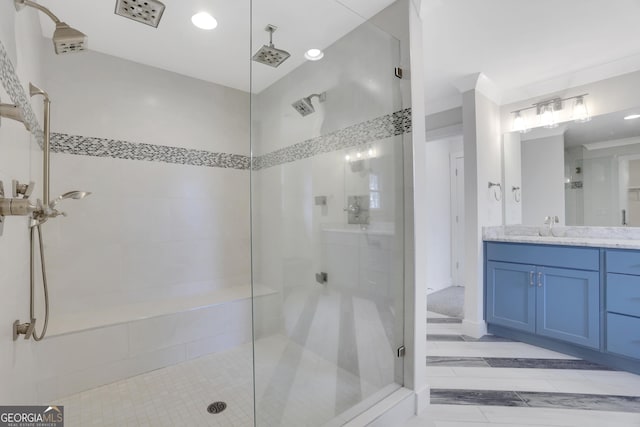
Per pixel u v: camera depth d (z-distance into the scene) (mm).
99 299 2172
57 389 1682
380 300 1683
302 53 1925
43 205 1141
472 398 1692
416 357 1580
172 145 2523
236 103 2891
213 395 1720
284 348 1873
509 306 2447
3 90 905
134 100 2342
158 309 2162
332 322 1812
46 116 1293
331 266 1861
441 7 1697
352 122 1786
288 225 2047
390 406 1453
